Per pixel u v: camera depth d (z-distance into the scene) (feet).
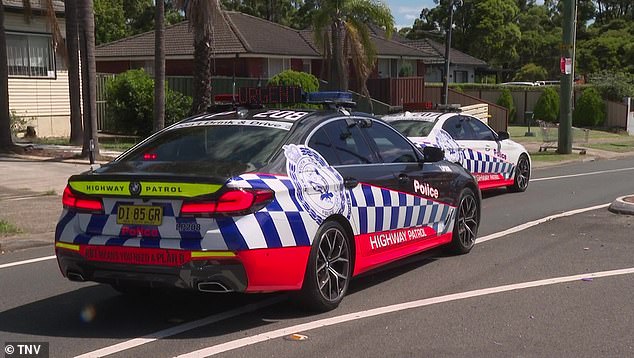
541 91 128.26
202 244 17.12
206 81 62.39
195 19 60.85
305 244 18.71
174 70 105.60
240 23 111.14
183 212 17.42
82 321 19.52
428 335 17.93
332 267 20.12
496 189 48.78
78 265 18.49
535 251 28.02
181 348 17.11
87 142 57.82
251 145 19.86
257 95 23.27
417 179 24.25
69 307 20.95
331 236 19.90
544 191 47.80
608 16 247.70
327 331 18.30
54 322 19.45
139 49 107.14
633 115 119.34
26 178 48.03
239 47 100.27
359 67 84.23
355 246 20.93
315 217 19.08
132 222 17.93
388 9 82.33
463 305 20.63
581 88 126.31
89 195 18.51
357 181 21.20
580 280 23.38
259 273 17.60
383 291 22.35
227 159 19.44
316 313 19.86
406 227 23.68
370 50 83.76
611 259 26.43
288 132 20.31
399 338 17.71
